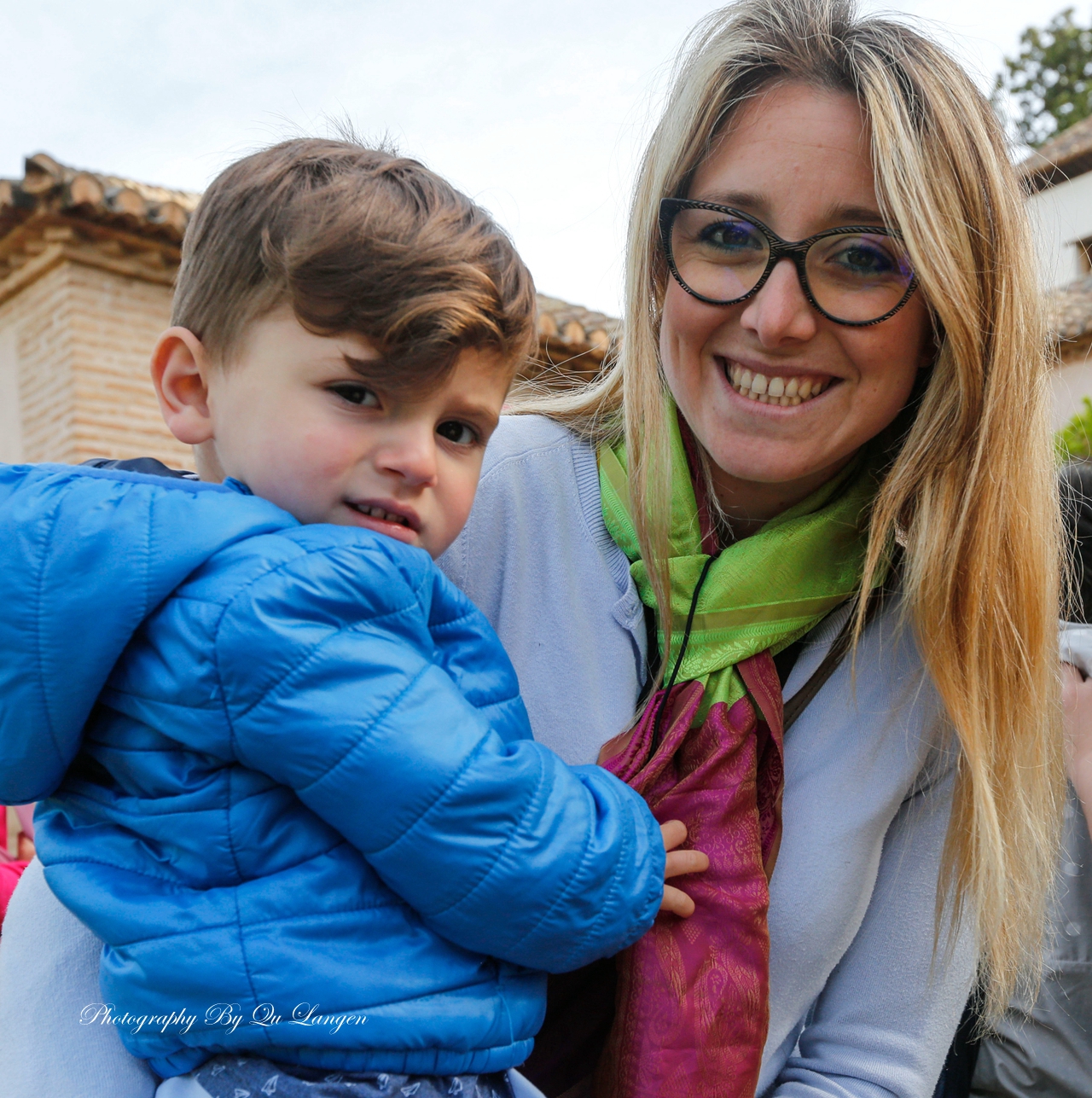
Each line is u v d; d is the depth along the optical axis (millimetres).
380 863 964
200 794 961
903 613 1407
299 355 1058
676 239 1305
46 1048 1036
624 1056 1176
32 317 7516
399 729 952
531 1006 1062
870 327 1246
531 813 993
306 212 1059
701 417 1347
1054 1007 1889
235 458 1108
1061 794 1535
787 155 1231
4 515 950
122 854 985
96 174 6906
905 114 1209
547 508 1451
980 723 1356
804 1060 1442
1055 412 1525
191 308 1138
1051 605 1432
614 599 1429
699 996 1179
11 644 929
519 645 1411
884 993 1447
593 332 7344
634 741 1311
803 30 1252
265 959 925
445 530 1165
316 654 943
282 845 978
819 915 1360
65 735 959
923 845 1475
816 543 1393
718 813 1258
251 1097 927
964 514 1335
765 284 1243
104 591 929
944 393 1340
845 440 1313
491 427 1185
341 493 1084
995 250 1280
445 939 1012
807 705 1420
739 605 1350
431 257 1067
